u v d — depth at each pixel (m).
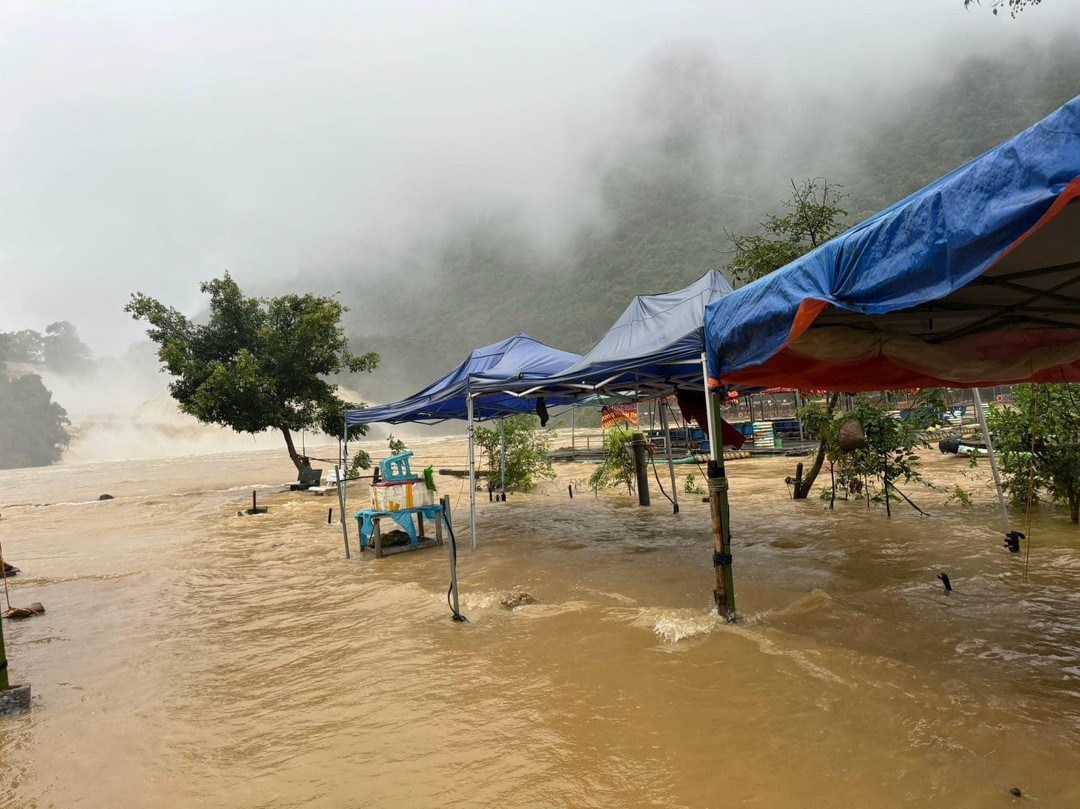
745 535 9.23
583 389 9.58
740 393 9.54
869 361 6.12
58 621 7.09
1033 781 2.96
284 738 3.89
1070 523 8.48
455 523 12.16
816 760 3.23
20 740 4.09
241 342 24.27
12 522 17.66
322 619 6.49
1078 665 4.24
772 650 4.66
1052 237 3.53
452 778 3.30
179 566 9.88
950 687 3.96
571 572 7.62
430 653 5.15
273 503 18.86
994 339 5.46
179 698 4.66
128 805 3.26
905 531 8.62
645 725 3.71
